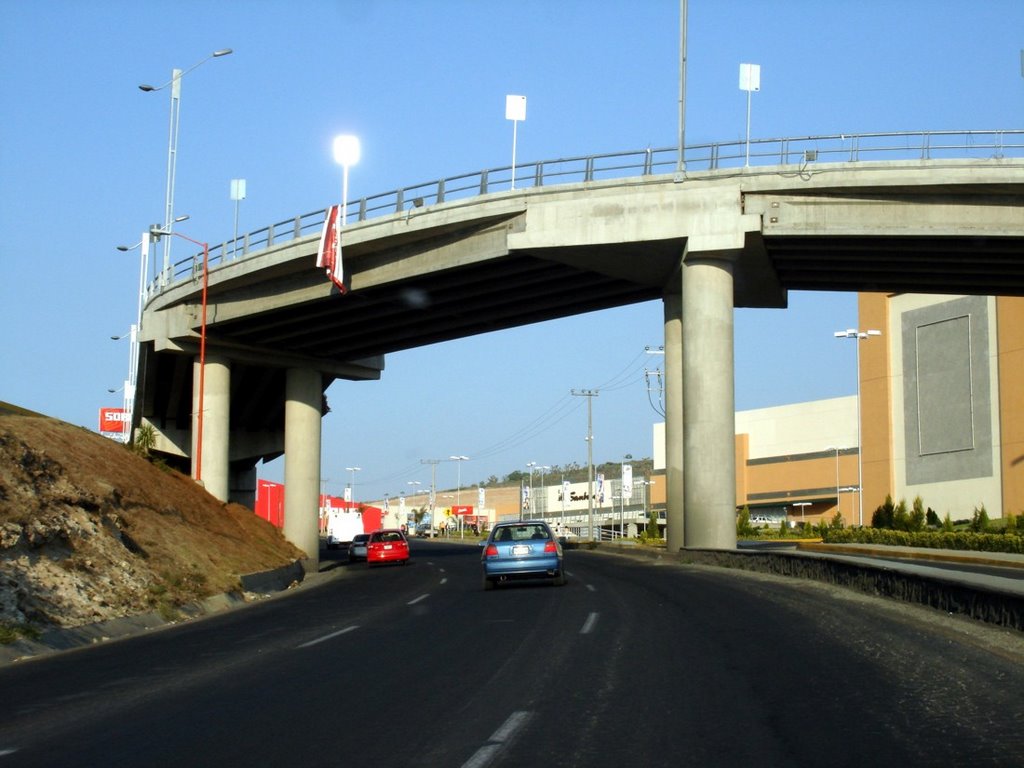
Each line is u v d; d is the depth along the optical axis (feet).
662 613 63.62
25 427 110.22
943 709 32.01
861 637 49.70
